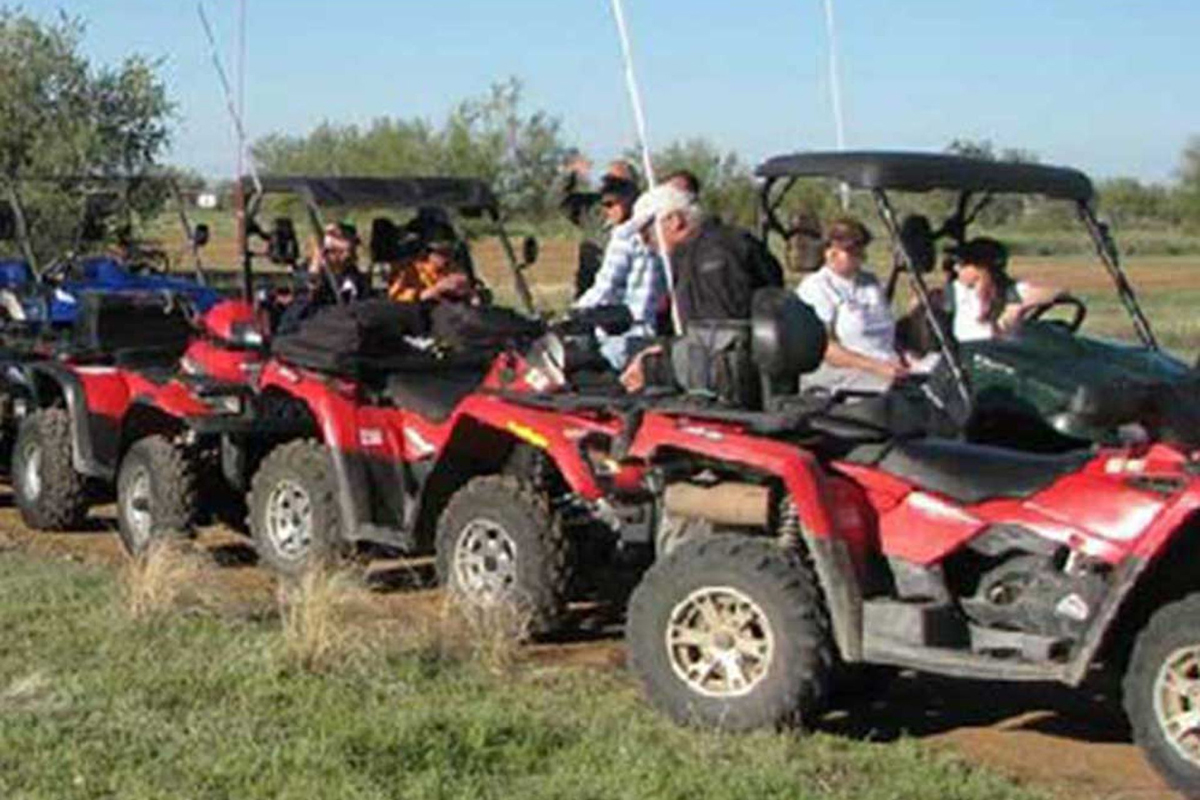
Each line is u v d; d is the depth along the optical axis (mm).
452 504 8492
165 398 10172
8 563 9727
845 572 6676
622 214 9664
